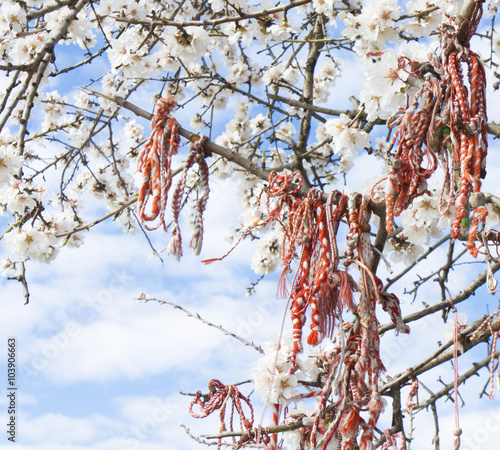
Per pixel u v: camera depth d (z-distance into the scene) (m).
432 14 1.30
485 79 1.09
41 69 1.26
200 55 1.43
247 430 1.19
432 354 1.29
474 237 1.07
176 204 1.15
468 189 1.08
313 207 1.14
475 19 1.09
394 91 1.14
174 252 1.14
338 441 1.17
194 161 1.16
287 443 1.25
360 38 1.30
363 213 1.12
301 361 1.22
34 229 1.37
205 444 1.23
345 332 1.20
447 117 1.09
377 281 1.13
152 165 1.17
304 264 1.13
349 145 1.28
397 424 1.30
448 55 1.10
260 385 1.21
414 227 1.30
